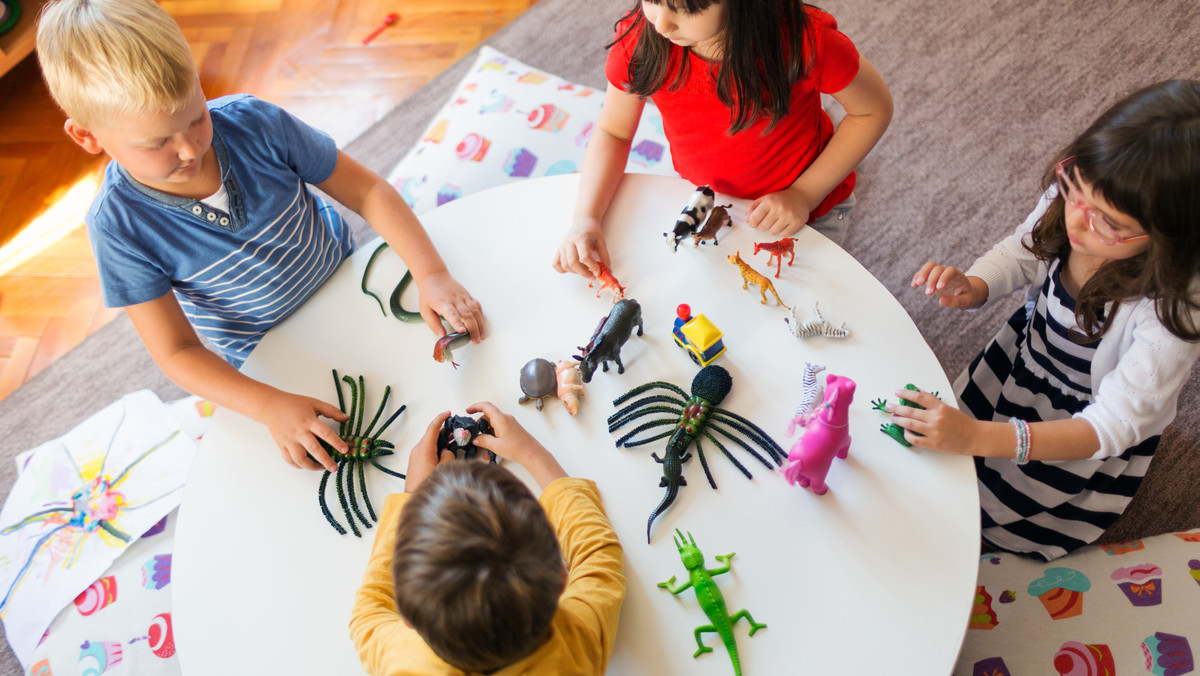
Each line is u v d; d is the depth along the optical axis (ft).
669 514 2.78
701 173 4.11
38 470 4.45
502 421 2.95
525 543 2.05
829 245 3.42
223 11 7.67
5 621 3.96
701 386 2.93
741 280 3.33
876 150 5.97
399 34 7.29
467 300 3.34
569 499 2.73
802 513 2.74
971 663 3.26
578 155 5.12
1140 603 3.22
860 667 2.46
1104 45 6.07
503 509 2.06
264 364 3.38
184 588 2.82
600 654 2.41
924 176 5.79
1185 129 2.43
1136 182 2.52
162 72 2.72
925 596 2.56
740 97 3.40
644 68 3.51
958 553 2.63
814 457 2.58
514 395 3.13
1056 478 3.62
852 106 3.70
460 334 3.24
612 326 2.99
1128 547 3.43
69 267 6.28
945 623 2.51
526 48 6.97
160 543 4.03
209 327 4.02
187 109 2.86
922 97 6.13
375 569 2.69
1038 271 3.65
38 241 6.43
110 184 3.19
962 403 4.07
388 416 3.16
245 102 3.51
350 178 3.80
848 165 3.81
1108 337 3.10
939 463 2.82
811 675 2.46
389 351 3.34
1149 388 2.92
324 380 3.29
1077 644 3.18
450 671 2.25
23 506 4.32
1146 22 6.08
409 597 2.05
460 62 7.00
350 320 3.46
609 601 2.50
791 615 2.56
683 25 2.97
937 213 5.63
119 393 5.65
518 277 3.47
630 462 2.91
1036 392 3.64
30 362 5.90
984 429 2.88
